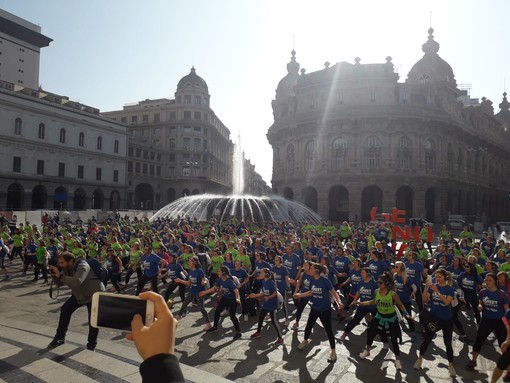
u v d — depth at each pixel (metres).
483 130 78.94
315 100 65.19
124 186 79.62
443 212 60.78
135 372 5.71
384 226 27.53
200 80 98.31
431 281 8.73
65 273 7.66
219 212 45.31
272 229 27.42
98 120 74.50
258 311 13.45
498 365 7.02
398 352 8.57
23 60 87.56
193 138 95.12
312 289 9.35
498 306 8.34
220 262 15.20
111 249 15.83
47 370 5.66
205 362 8.70
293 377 7.94
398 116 58.41
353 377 8.02
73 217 45.78
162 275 13.78
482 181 76.81
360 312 10.31
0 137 58.03
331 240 21.78
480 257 14.68
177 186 94.56
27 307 12.89
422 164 59.53
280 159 69.94
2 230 23.84
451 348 8.28
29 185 61.97
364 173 59.22
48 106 65.19
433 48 68.69
